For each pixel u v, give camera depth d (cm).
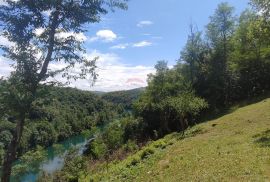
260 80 7462
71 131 13800
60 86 1524
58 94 1582
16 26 1455
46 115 1552
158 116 8075
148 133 8156
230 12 7662
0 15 1454
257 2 2805
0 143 1478
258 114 4509
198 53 8200
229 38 7775
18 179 1520
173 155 3259
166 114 7500
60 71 1536
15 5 1463
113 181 3173
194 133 4597
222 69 7725
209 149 2908
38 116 1534
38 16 1486
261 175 1758
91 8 1541
